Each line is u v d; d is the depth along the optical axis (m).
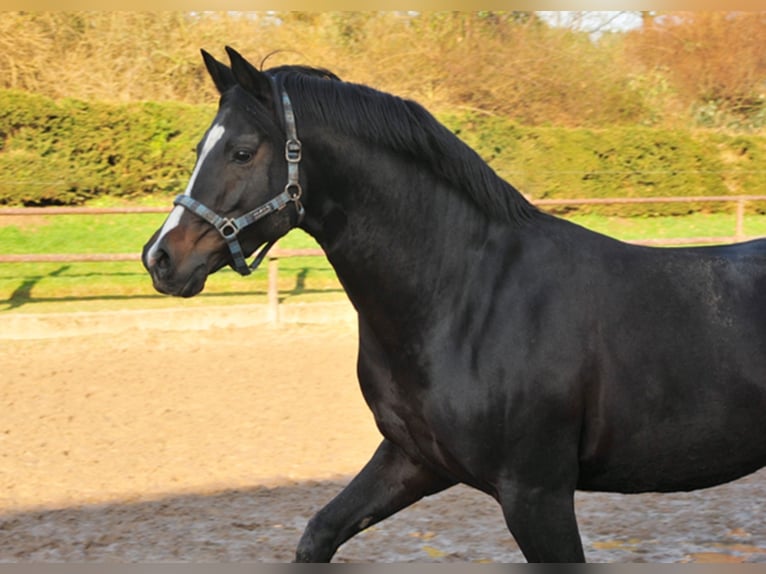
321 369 10.27
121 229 17.03
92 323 12.09
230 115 3.72
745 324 3.85
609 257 3.93
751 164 21.98
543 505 3.75
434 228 3.88
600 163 21.09
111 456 7.26
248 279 14.96
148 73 21.16
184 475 6.79
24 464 7.07
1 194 17.59
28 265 15.20
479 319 3.79
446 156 3.87
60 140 18.28
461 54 22.38
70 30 20.89
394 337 3.89
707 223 20.70
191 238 3.67
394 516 5.96
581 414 3.78
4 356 10.81
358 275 3.90
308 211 3.83
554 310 3.78
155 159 18.88
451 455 3.84
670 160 21.39
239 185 3.69
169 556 5.29
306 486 6.54
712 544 5.39
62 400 8.95
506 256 3.88
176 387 9.45
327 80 3.89
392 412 3.98
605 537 5.53
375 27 22.17
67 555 5.30
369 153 3.82
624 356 3.78
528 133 20.97
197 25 21.41
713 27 24.69
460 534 5.62
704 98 25.05
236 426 8.07
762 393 3.82
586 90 23.33
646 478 3.95
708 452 3.87
